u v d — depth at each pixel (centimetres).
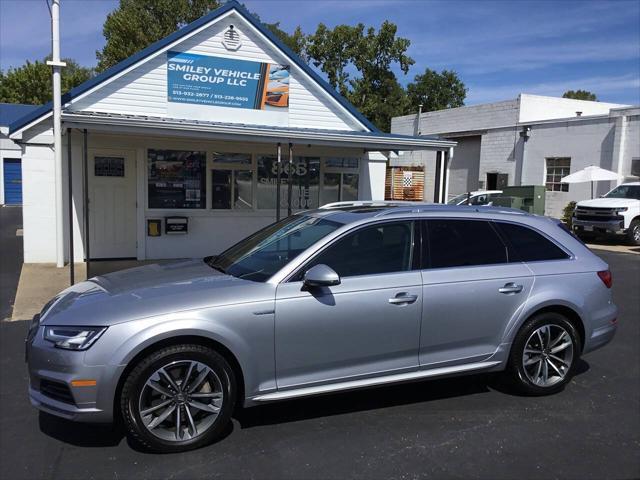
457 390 478
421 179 2452
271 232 487
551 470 345
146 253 1150
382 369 409
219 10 1124
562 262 473
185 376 360
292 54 1200
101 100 1072
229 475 335
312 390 390
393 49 3953
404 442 379
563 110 2373
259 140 920
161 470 341
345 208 496
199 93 1137
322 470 341
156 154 1140
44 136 1070
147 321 347
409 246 430
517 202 1859
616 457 362
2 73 4172
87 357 338
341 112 1270
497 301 439
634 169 1872
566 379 468
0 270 1017
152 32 3319
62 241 1048
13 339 618
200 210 1186
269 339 374
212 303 364
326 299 388
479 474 339
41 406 353
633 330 688
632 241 1628
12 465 346
